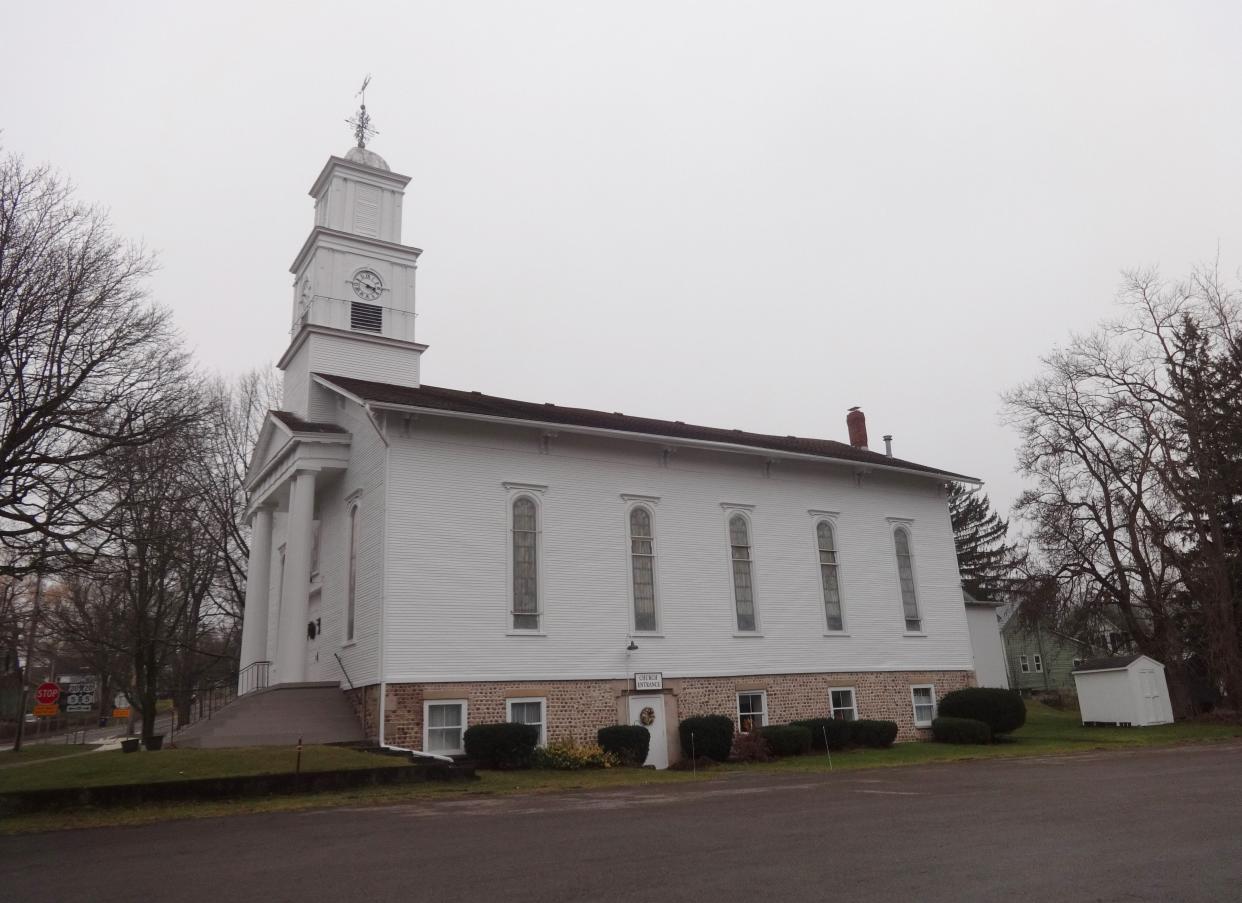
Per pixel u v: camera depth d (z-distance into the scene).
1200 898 6.67
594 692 24.53
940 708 30.81
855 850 9.13
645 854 9.21
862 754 25.41
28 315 19.70
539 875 8.23
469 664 22.78
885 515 32.69
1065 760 21.41
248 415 42.12
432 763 17.64
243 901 7.54
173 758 17.42
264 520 29.20
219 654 41.44
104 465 21.48
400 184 31.56
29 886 8.45
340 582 25.17
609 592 25.58
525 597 24.30
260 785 15.26
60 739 56.75
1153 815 11.07
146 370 22.09
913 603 32.47
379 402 22.75
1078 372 38.03
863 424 40.97
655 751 24.86
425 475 23.45
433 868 8.72
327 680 25.00
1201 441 36.12
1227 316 37.41
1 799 13.46
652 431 30.56
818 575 30.20
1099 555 37.62
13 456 19.47
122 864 9.49
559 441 25.91
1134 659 33.62
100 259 21.36
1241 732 28.88
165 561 33.38
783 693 28.11
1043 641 64.25
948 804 13.02
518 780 18.31
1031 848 8.97
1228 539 36.72
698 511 28.11
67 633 36.06
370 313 29.55
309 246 30.05
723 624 27.55
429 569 22.86
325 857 9.52
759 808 13.12
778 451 29.16
